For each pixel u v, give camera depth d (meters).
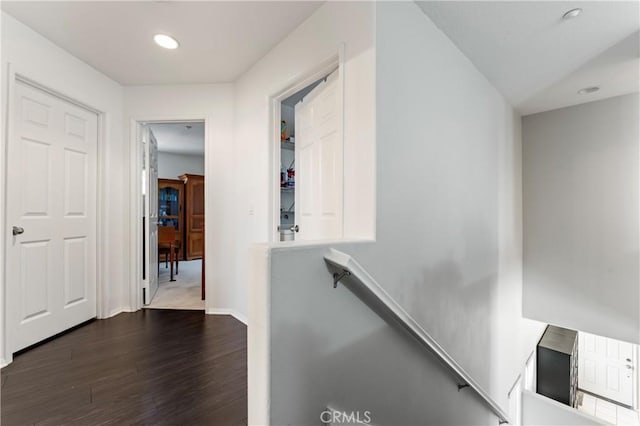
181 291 3.95
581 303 3.18
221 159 2.99
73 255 2.54
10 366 1.88
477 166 2.38
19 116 2.08
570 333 5.30
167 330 2.53
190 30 2.11
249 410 1.02
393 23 1.54
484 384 2.47
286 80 2.17
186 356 2.04
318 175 2.02
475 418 2.21
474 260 2.33
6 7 1.88
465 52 2.15
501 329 2.84
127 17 1.97
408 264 1.63
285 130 3.24
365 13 1.48
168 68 2.68
